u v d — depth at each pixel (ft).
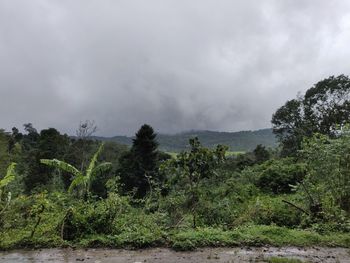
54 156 143.23
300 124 155.02
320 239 29.40
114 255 25.82
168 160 43.45
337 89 144.36
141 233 29.45
